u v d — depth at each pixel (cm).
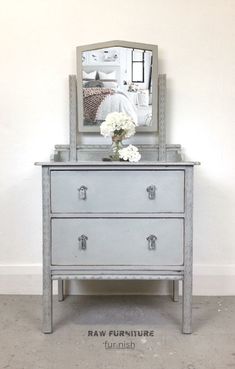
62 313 202
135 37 221
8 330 182
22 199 228
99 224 176
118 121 192
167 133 224
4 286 228
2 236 228
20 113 224
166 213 175
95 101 217
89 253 177
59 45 221
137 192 175
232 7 219
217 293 228
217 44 220
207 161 225
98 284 229
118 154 194
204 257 228
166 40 221
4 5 219
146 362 155
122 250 177
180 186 174
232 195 226
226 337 175
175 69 222
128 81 216
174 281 217
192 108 223
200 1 219
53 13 220
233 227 228
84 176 174
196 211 227
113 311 205
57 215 176
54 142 225
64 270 178
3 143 225
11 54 221
